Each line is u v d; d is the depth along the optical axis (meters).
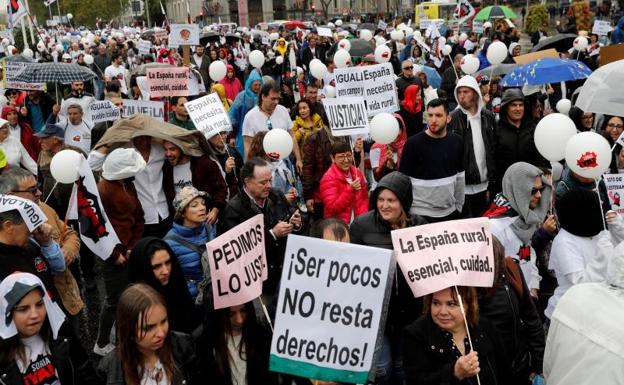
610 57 10.21
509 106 7.01
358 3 69.88
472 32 22.94
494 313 3.69
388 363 4.38
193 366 3.55
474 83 6.89
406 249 3.49
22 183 5.20
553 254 4.61
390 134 6.60
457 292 3.34
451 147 6.18
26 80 11.57
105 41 28.72
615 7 34.12
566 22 24.48
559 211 4.55
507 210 4.98
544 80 9.49
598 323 2.95
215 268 3.59
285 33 29.67
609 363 2.85
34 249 4.61
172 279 4.25
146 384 3.29
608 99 6.76
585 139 4.96
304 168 7.28
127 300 3.21
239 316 3.68
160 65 12.53
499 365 3.49
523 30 31.22
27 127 9.40
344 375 3.32
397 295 4.29
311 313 3.32
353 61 16.28
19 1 21.77
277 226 5.12
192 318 4.33
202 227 5.20
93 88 15.16
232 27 33.81
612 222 4.93
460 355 3.35
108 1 62.69
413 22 44.34
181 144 6.32
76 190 5.24
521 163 4.95
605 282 3.13
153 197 6.41
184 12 70.38
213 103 7.63
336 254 3.31
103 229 5.26
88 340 6.11
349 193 6.14
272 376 3.71
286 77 15.92
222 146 7.75
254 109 8.34
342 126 7.09
